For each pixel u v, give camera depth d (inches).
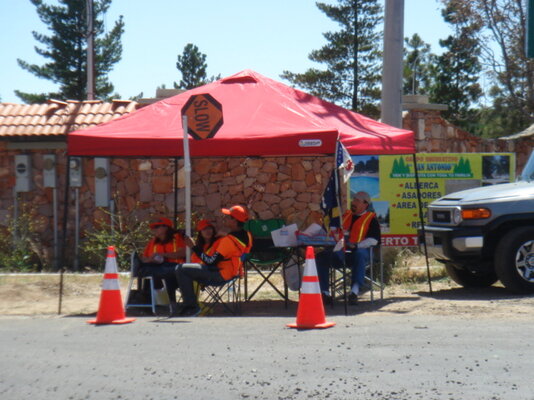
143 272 361.4
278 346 259.4
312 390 203.6
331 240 358.9
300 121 364.8
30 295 417.4
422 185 483.8
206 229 362.3
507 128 1549.0
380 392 200.4
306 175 570.3
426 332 280.1
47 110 592.1
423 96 626.5
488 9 1037.8
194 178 569.3
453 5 1066.7
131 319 325.4
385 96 491.2
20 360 245.0
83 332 295.6
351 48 1771.7
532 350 244.7
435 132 621.3
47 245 573.3
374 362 232.7
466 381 209.0
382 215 477.4
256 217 568.4
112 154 362.6
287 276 374.9
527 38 374.3
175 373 224.4
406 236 476.1
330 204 380.2
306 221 526.0
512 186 405.1
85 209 570.9
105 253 540.7
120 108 590.9
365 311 345.1
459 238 388.2
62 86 1737.2
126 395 203.6
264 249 372.2
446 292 411.2
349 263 374.6
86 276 486.3
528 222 390.6
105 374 225.1
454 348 250.1
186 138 354.6
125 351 255.9
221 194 569.9
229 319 326.6
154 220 562.9
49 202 576.7
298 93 409.1
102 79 1756.9
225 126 363.3
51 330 301.6
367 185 477.7
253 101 383.9
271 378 216.5
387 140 375.9
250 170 569.6
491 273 430.6
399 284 450.6
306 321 296.4
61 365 237.1
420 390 201.5
